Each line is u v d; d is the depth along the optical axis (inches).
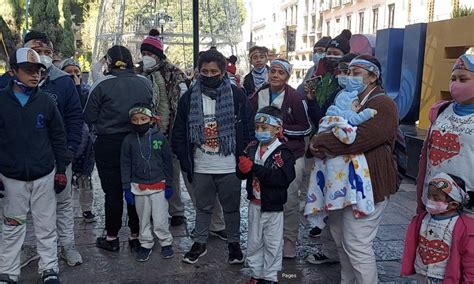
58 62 225.3
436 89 312.8
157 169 167.5
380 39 387.2
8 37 960.9
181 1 472.4
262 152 145.3
